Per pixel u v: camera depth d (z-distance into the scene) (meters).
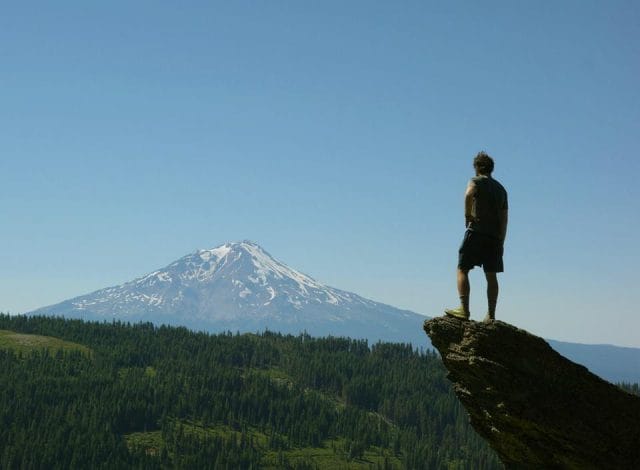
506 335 19.17
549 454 19.52
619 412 18.83
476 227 20.61
